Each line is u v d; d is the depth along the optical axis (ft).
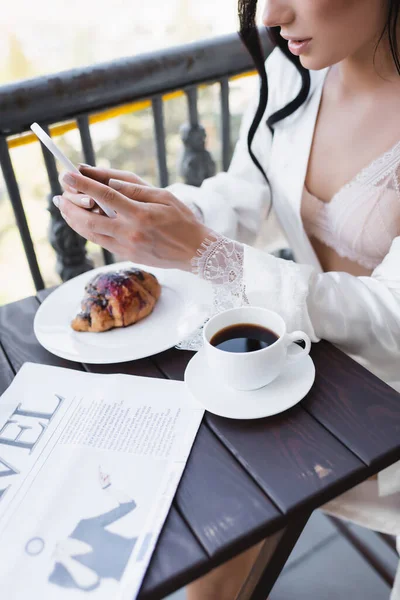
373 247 3.43
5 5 14.02
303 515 1.92
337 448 2.07
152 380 2.47
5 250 13.84
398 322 2.76
